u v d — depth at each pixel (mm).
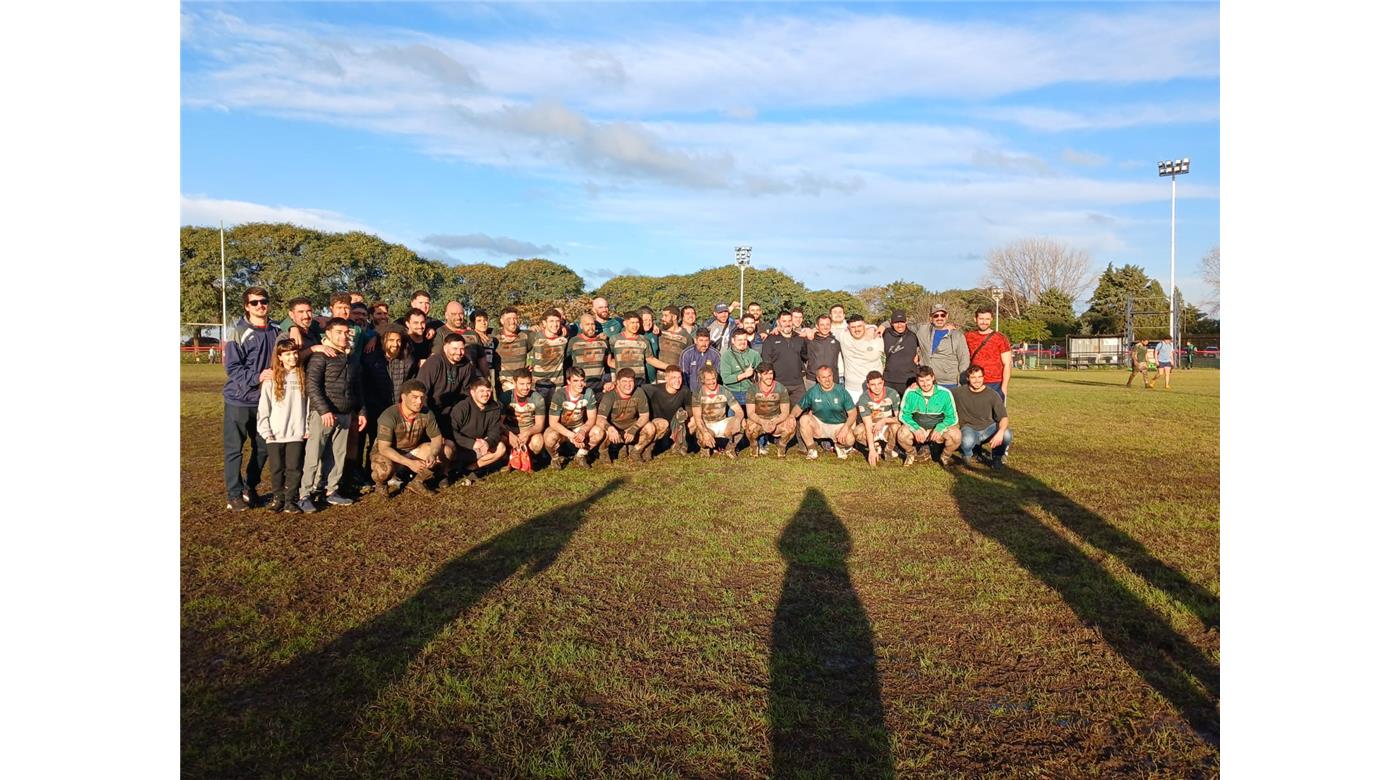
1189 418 15773
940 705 3453
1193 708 3447
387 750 3088
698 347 10445
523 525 6422
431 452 7555
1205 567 5344
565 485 8062
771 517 6711
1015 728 3287
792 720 3316
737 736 3201
